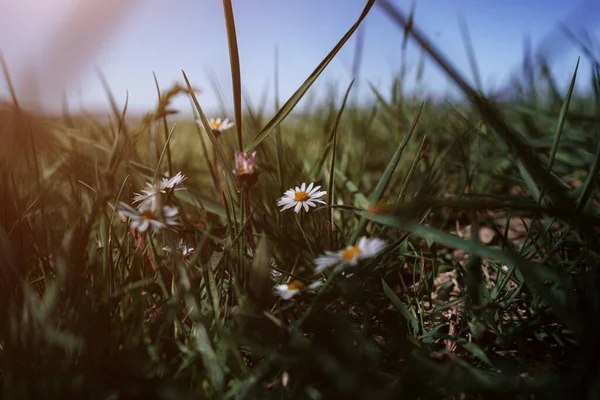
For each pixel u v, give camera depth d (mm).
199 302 161
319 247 225
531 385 127
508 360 155
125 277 183
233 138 339
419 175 309
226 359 141
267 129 193
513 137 136
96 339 137
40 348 134
